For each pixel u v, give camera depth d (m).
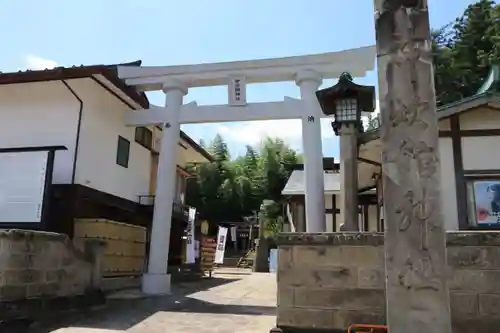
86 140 11.20
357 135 7.24
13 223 9.63
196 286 12.81
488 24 22.11
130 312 7.84
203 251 17.08
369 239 4.99
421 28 3.13
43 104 11.45
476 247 4.75
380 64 3.18
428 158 2.94
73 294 7.89
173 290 11.44
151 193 15.25
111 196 12.17
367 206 14.55
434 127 3.00
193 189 35.28
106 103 12.12
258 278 16.97
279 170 33.94
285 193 16.09
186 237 17.48
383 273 4.91
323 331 4.96
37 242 7.07
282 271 5.18
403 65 3.10
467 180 8.20
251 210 35.16
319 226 10.28
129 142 13.53
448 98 20.91
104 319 7.10
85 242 8.43
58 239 7.59
